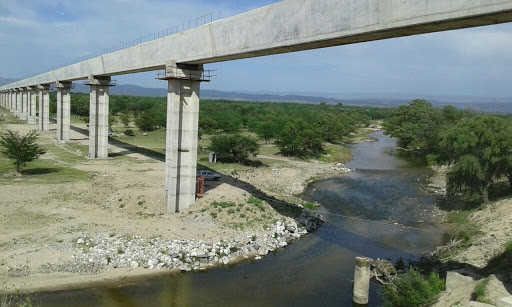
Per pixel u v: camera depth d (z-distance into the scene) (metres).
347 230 40.94
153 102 157.38
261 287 27.92
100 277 27.56
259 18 29.56
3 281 25.98
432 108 113.88
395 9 20.38
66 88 83.12
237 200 40.94
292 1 26.62
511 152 45.09
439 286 24.16
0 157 63.12
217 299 26.02
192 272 29.45
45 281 26.47
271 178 62.06
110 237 33.00
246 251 33.41
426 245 37.31
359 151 104.44
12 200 41.00
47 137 89.88
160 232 34.50
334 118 124.12
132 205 40.53
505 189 48.34
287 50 29.42
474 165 45.72
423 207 50.75
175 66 38.81
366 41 24.66
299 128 88.50
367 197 55.22
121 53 53.59
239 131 109.69
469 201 48.59
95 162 61.62
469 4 17.58
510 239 31.66
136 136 96.62
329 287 28.34
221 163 67.56
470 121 50.56
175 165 39.19
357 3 22.27
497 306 18.72
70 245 31.20
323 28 24.50
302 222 40.78
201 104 169.12
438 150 82.38
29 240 31.67
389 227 42.50
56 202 41.25
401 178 69.31
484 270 26.84
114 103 149.75
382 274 29.83
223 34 33.25
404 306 23.20
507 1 16.44
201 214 38.00
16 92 149.62
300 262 32.38
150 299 25.48
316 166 75.12
